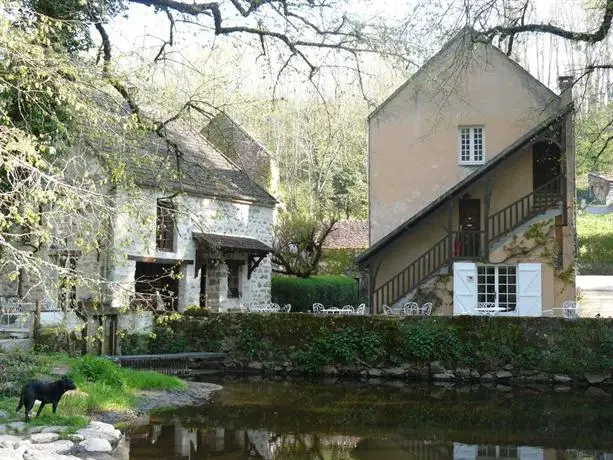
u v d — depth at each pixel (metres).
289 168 42.22
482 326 18.03
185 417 12.10
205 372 19.53
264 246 26.02
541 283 21.08
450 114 23.38
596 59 16.27
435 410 13.45
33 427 9.41
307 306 28.55
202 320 20.61
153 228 12.07
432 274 21.81
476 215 23.00
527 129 22.66
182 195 15.86
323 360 19.03
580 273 40.00
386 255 23.44
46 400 9.94
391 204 23.80
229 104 14.92
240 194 25.88
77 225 9.46
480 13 15.05
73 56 10.89
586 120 21.62
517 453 9.80
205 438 10.43
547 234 21.17
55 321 18.42
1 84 8.73
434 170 23.52
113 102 11.17
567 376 17.39
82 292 18.48
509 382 17.62
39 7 11.62
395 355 18.53
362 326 18.95
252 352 19.86
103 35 12.98
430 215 21.88
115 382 13.66
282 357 19.59
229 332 20.31
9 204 9.00
